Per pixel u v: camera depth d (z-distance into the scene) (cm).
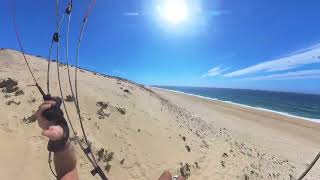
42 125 196
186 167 1672
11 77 1780
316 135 3962
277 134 3650
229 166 1886
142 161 1587
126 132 1706
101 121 1680
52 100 202
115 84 2408
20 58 2136
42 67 2047
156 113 2109
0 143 1298
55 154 196
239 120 4184
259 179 1923
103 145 1529
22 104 1543
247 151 2298
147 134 1778
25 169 1239
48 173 1261
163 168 1602
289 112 9475
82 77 2177
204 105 5403
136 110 1977
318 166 2520
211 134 2334
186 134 2028
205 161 1825
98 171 226
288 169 2317
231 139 2473
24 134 1384
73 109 1641
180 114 2519
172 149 1766
